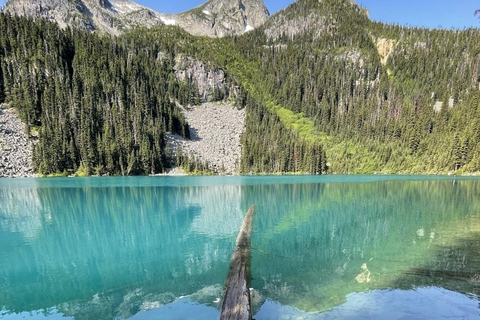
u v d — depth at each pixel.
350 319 6.61
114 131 85.06
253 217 18.97
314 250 11.96
